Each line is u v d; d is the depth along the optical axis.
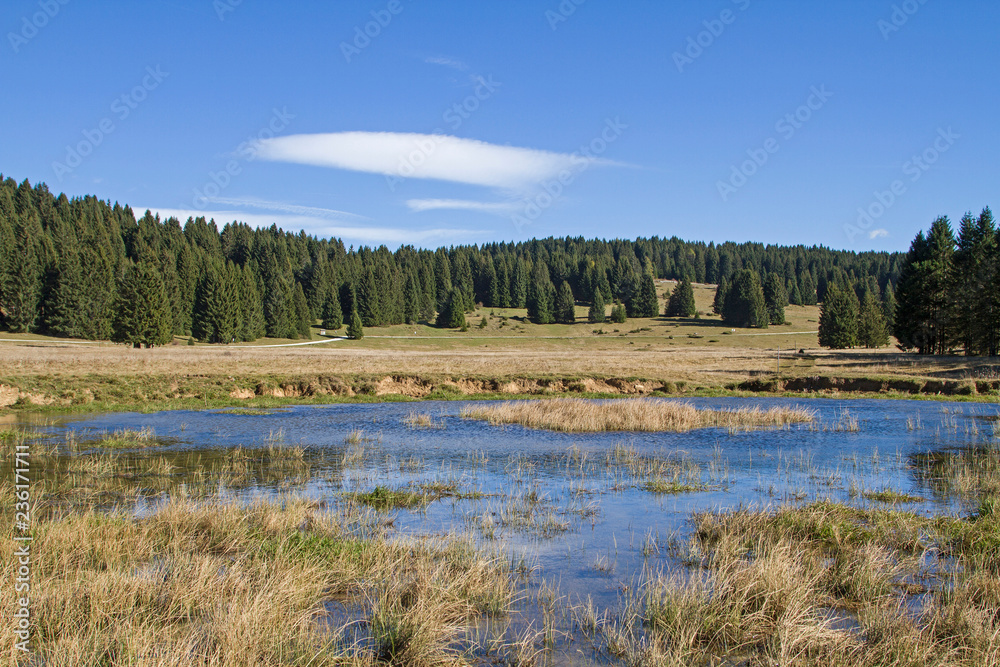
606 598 8.25
